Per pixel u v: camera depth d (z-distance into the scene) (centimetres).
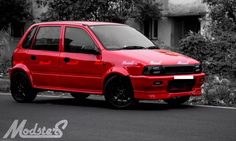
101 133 962
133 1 2636
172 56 1320
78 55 1385
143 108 1316
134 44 1373
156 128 1007
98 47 1350
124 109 1304
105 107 1355
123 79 1298
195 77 1320
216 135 930
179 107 1329
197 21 3198
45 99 1586
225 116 1160
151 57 1291
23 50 1512
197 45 2150
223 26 2333
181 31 3262
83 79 1372
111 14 2502
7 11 3494
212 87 1594
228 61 2072
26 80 1493
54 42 1447
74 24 1423
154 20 3272
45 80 1456
